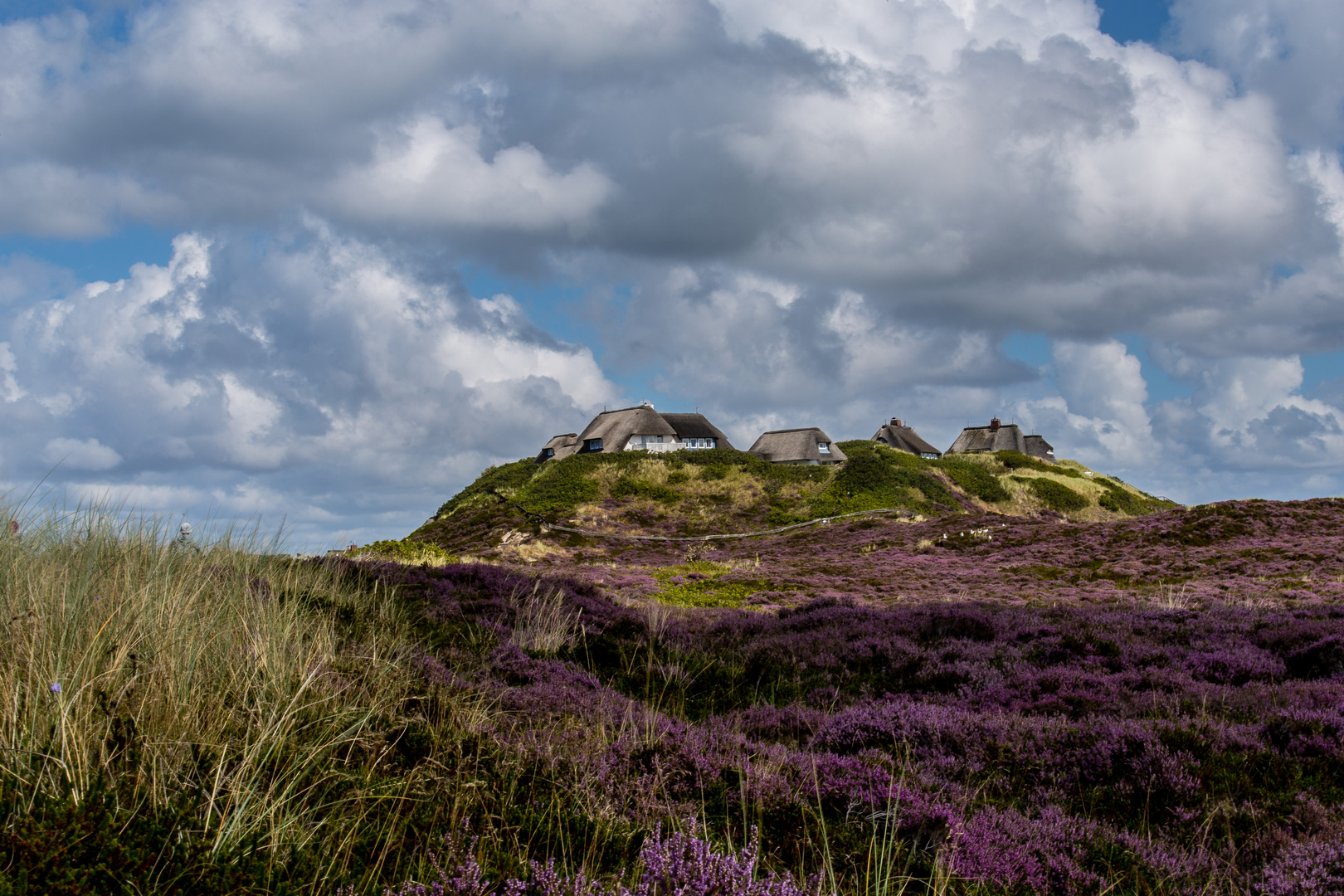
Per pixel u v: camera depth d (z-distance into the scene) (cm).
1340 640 957
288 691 453
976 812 480
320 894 291
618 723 621
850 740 677
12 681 363
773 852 391
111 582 549
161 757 342
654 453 7044
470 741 479
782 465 6938
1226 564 2552
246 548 952
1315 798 524
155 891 250
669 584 2911
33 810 279
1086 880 409
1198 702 793
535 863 317
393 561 1652
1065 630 1208
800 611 1689
